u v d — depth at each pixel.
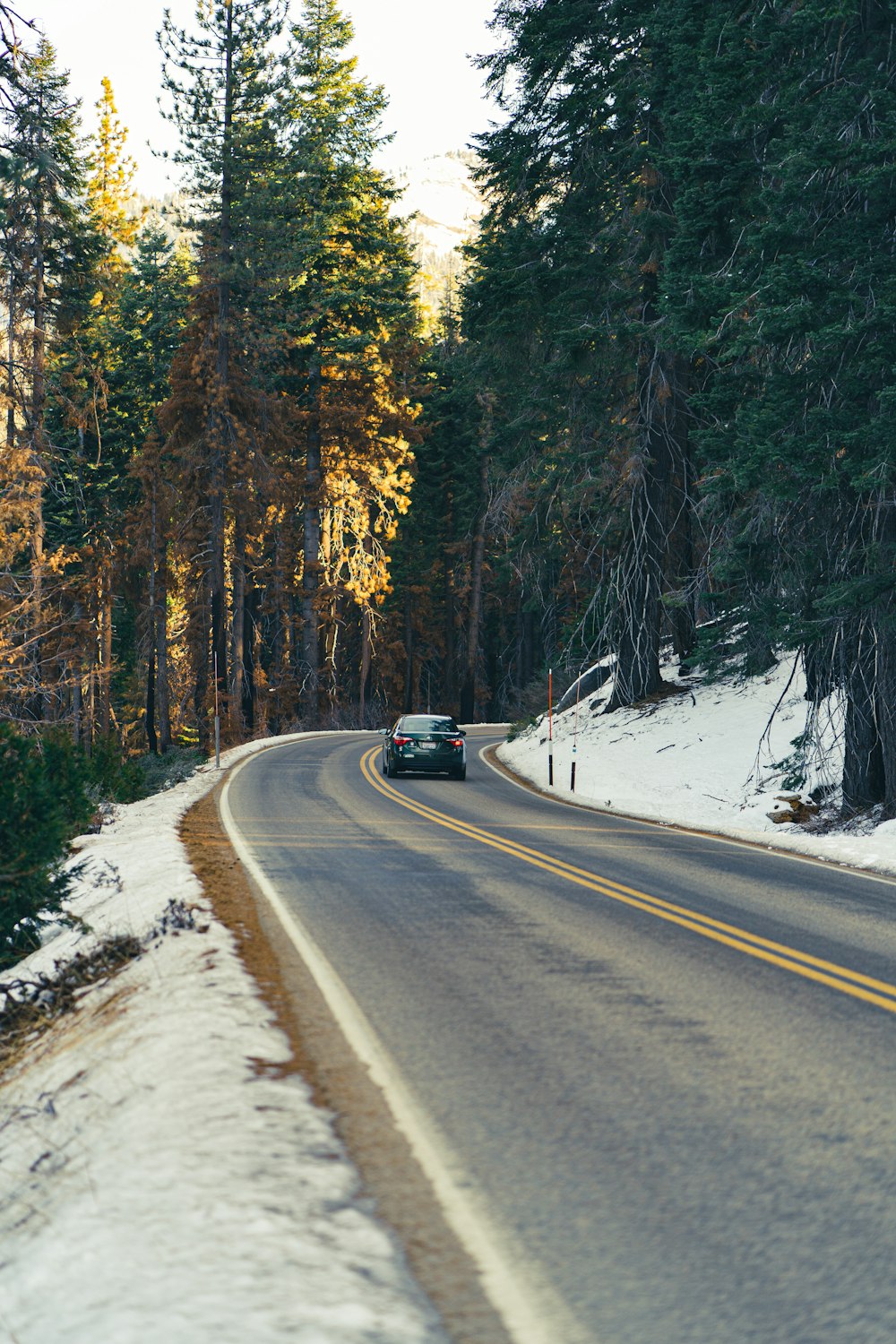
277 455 59.19
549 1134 4.90
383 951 8.65
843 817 21.62
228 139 48.28
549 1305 3.44
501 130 32.12
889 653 19.92
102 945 9.41
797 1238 3.93
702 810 24.80
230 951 8.30
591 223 33.06
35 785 10.88
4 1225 4.41
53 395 26.70
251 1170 4.27
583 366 32.94
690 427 34.03
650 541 33.78
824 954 8.73
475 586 73.31
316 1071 5.70
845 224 18.59
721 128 23.22
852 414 18.58
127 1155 4.52
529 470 34.31
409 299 64.19
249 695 55.09
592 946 8.90
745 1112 5.21
